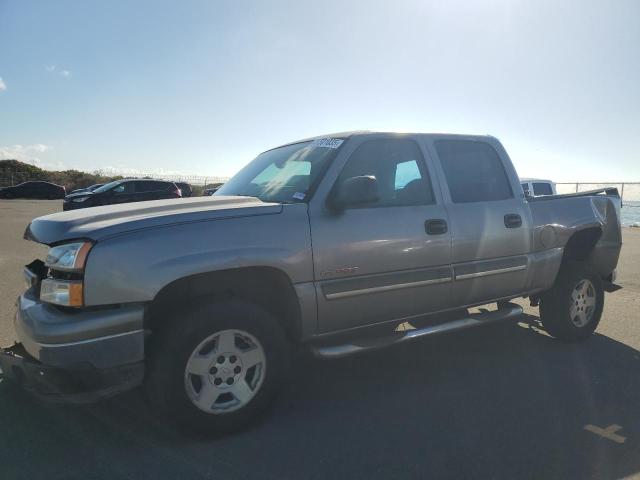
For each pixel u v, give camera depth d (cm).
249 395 322
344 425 334
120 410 350
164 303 321
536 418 345
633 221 2338
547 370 435
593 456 296
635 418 346
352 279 360
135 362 290
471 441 314
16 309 316
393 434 322
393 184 399
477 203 434
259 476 276
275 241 328
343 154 375
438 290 404
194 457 294
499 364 449
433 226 399
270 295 358
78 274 282
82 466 284
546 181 1481
